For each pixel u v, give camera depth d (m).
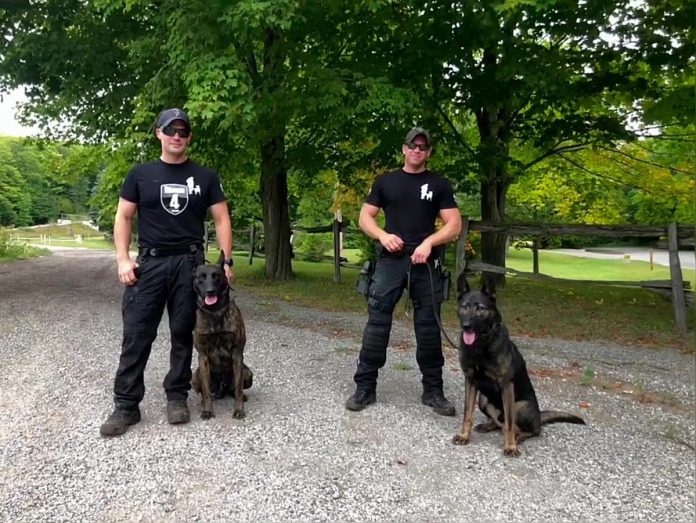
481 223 8.65
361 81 8.02
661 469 3.25
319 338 6.69
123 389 3.69
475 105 9.41
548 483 3.05
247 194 19.12
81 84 10.23
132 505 2.75
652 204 12.41
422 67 8.95
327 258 14.52
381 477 3.08
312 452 3.38
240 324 3.98
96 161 17.75
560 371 5.34
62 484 2.94
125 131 9.53
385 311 4.14
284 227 12.85
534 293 10.68
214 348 3.91
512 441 3.42
